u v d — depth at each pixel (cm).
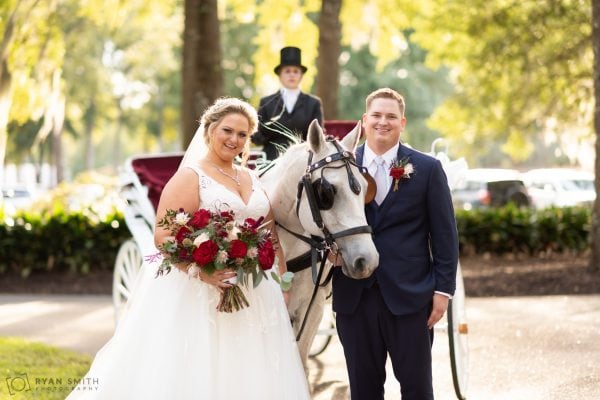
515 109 1769
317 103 684
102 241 1370
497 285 1178
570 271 1215
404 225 433
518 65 1655
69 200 1695
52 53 1761
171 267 441
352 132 446
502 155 4828
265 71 1839
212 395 430
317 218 432
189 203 439
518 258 1448
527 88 1702
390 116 439
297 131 667
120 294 862
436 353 790
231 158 454
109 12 1816
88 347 817
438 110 1989
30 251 1356
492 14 1591
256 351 443
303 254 497
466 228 1470
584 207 1529
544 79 1648
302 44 1778
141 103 5191
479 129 1916
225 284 427
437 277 427
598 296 1060
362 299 434
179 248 419
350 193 423
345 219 419
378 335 435
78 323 962
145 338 442
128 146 7788
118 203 1419
